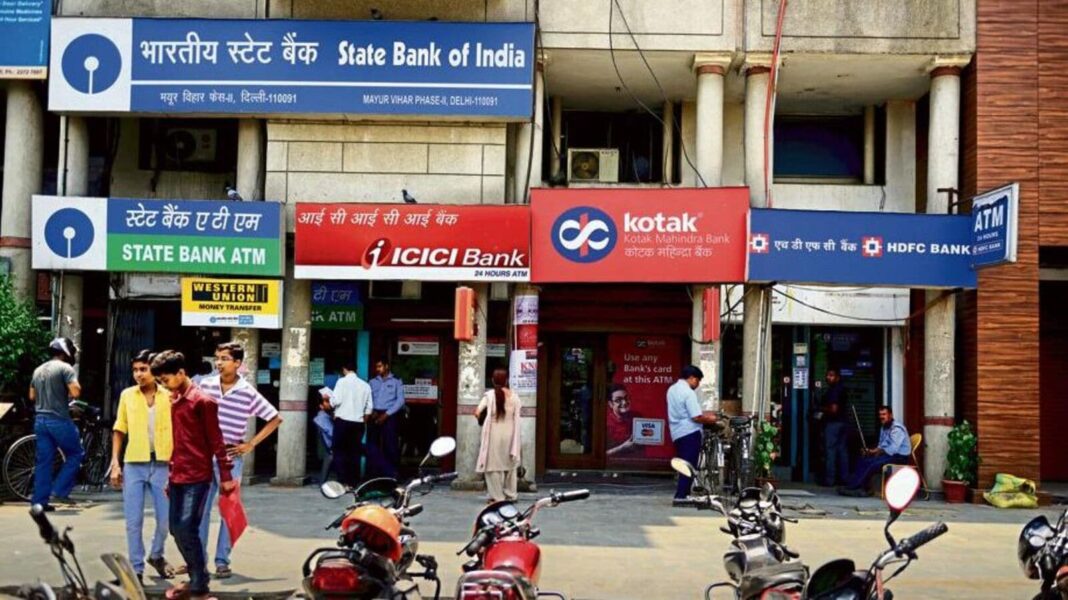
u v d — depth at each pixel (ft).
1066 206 49.37
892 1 49.85
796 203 58.13
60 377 38.29
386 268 47.60
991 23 49.90
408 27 48.01
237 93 48.11
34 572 27.78
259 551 32.01
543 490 50.14
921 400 56.80
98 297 57.98
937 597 27.91
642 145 60.23
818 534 38.09
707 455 44.93
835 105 58.70
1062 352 61.41
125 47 48.26
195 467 25.12
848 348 59.21
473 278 47.57
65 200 47.73
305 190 49.55
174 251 47.85
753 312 49.19
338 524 20.15
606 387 60.13
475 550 20.07
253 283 48.32
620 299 59.21
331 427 50.93
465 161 49.44
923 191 57.31
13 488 41.24
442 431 58.13
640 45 49.90
